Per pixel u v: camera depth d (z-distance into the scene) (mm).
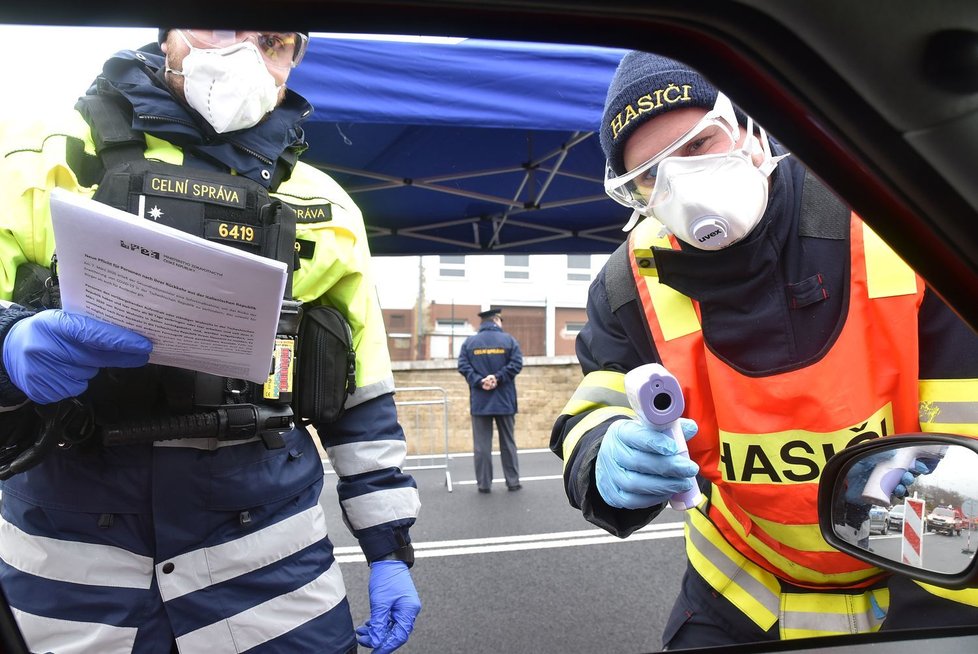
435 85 3043
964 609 826
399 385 9508
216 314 823
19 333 810
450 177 4953
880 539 745
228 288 799
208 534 1010
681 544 4105
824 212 968
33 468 955
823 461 967
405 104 3023
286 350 1056
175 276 771
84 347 797
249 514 1041
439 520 4844
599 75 3158
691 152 1004
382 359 1318
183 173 1001
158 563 976
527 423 9734
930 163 427
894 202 465
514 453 6086
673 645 1283
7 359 818
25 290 930
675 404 818
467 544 4168
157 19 348
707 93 974
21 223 929
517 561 3807
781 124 445
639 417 850
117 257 743
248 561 1032
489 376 5906
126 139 1009
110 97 1040
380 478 1260
